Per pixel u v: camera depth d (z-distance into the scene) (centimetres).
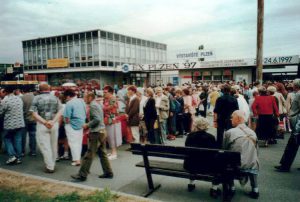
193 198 556
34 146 923
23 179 669
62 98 966
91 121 654
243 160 526
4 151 989
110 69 4266
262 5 1411
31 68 4997
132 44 4812
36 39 4850
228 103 841
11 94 823
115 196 545
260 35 1427
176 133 1218
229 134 546
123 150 952
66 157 866
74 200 527
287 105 1129
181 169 559
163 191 593
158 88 1054
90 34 4256
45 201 529
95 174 709
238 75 3033
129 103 945
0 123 958
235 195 566
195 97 1566
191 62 3212
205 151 511
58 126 770
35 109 734
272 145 991
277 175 680
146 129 958
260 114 958
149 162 614
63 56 4591
